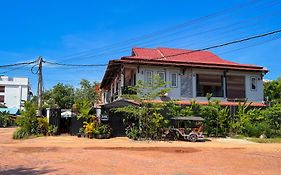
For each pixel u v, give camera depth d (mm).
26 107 28281
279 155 16891
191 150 18734
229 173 11828
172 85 32875
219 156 16375
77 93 59812
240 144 22734
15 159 14836
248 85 35438
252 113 30328
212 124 28859
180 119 25453
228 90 34844
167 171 11938
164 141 24109
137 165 13289
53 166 12891
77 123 27969
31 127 27938
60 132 28875
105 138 25562
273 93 46125
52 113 28922
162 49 39375
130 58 31703
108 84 44781
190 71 33688
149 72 32406
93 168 12477
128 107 25500
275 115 30250
